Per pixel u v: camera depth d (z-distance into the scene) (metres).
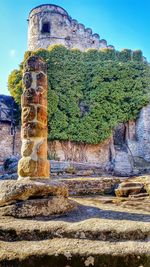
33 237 3.08
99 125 22.41
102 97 22.92
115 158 21.58
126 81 23.83
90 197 6.50
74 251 2.75
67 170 13.99
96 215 3.75
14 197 3.67
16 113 24.41
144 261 2.68
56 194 3.96
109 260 2.69
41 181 4.18
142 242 2.90
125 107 23.47
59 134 21.03
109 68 23.73
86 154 21.97
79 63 23.78
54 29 31.42
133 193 6.83
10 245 2.93
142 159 22.48
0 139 23.53
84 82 23.61
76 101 22.48
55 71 22.73
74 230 3.10
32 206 3.59
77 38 32.25
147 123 23.19
